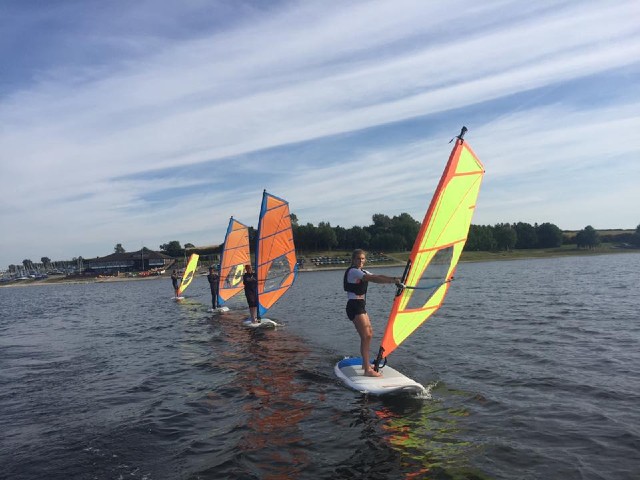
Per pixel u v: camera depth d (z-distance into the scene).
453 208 8.78
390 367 9.70
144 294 47.62
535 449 5.86
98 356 13.37
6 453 6.38
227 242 23.02
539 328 14.78
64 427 7.33
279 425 6.91
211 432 6.80
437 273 9.05
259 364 10.82
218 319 19.94
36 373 11.45
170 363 11.70
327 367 10.22
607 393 8.00
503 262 111.69
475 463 5.52
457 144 8.46
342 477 5.27
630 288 27.95
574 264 76.94
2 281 143.50
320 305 24.98
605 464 5.41
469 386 8.59
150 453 6.16
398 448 5.97
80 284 113.75
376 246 131.50
